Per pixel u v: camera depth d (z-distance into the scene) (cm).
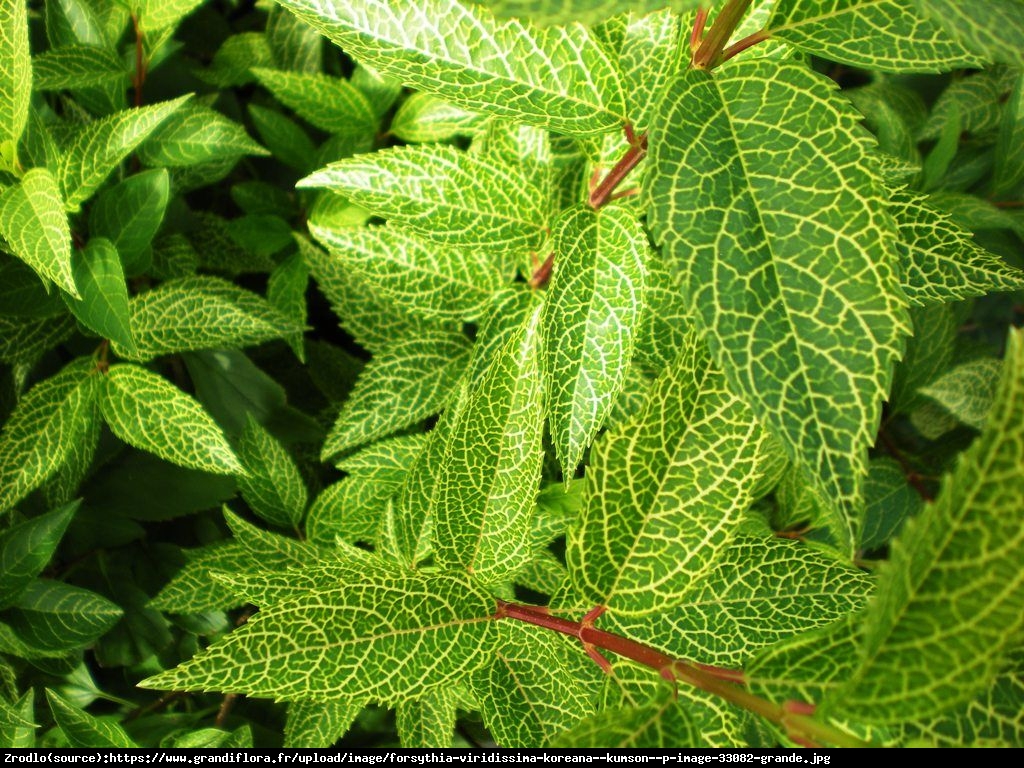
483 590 24
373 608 24
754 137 21
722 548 23
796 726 20
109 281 31
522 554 26
